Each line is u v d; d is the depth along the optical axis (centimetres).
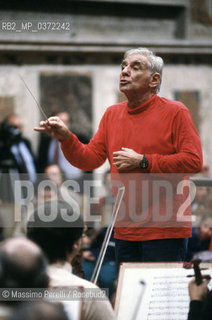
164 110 775
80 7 2375
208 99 2466
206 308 633
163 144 768
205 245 856
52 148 1930
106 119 823
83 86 2314
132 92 773
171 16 2500
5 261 482
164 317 654
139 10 2458
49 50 2267
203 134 2458
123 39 2441
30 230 608
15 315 372
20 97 2244
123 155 749
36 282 486
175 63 2433
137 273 673
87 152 809
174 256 767
